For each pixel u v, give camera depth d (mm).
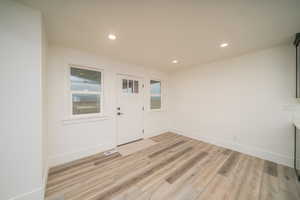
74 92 2355
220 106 2955
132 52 2467
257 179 1728
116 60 2902
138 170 1949
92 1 1189
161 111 4082
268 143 2275
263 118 2326
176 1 1182
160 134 3988
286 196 1430
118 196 1422
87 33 1769
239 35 1806
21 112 1250
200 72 3371
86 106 2518
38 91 1340
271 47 2199
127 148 2824
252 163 2160
